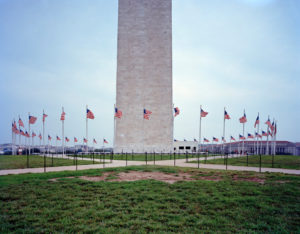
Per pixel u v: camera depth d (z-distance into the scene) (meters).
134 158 45.88
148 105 70.00
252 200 11.59
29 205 10.68
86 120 63.50
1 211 9.88
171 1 73.56
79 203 10.93
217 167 28.09
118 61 71.44
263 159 42.56
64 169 24.83
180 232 8.01
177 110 47.06
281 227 8.56
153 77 70.94
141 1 73.50
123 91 70.44
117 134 68.94
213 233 7.96
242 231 8.18
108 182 15.93
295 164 33.03
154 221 8.91
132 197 11.91
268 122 59.44
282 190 13.76
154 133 69.12
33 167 27.77
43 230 8.02
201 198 11.87
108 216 9.36
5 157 47.47
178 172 22.20
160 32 72.50
